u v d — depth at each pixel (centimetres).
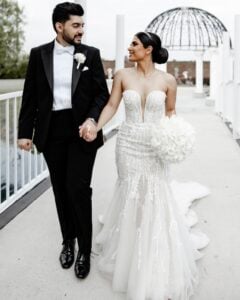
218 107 1209
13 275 277
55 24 255
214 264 294
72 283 267
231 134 859
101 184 495
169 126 242
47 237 338
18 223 368
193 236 325
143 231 248
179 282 245
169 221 254
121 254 255
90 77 264
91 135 247
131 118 263
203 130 914
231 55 1102
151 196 254
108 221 306
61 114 264
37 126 268
